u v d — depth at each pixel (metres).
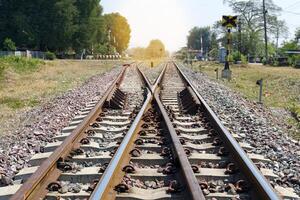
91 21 83.06
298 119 12.90
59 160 6.41
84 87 19.38
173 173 6.09
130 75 27.86
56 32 76.31
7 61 29.88
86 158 6.86
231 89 20.17
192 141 8.38
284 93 20.41
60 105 13.46
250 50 74.44
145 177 5.98
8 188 5.60
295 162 6.98
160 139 8.20
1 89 19.41
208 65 51.66
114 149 7.40
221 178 5.98
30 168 6.47
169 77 26.44
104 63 53.50
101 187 4.91
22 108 13.73
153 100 13.06
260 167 6.54
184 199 5.15
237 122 10.38
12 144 8.23
